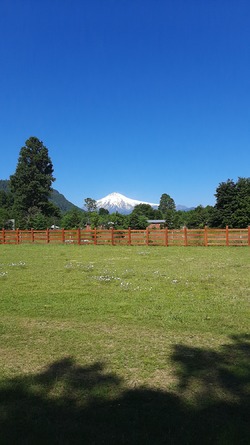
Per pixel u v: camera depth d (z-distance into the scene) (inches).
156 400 190.9
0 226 2920.8
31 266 719.1
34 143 3531.0
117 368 231.6
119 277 574.9
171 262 772.0
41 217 3014.3
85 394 197.5
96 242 1331.2
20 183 3467.0
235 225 2206.0
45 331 309.4
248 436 158.4
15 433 161.3
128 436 159.5
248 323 327.0
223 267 682.2
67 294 453.1
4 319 346.9
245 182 2282.2
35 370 229.9
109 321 337.4
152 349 264.7
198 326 319.3
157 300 415.2
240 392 198.2
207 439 156.8
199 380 213.3
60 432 162.6
